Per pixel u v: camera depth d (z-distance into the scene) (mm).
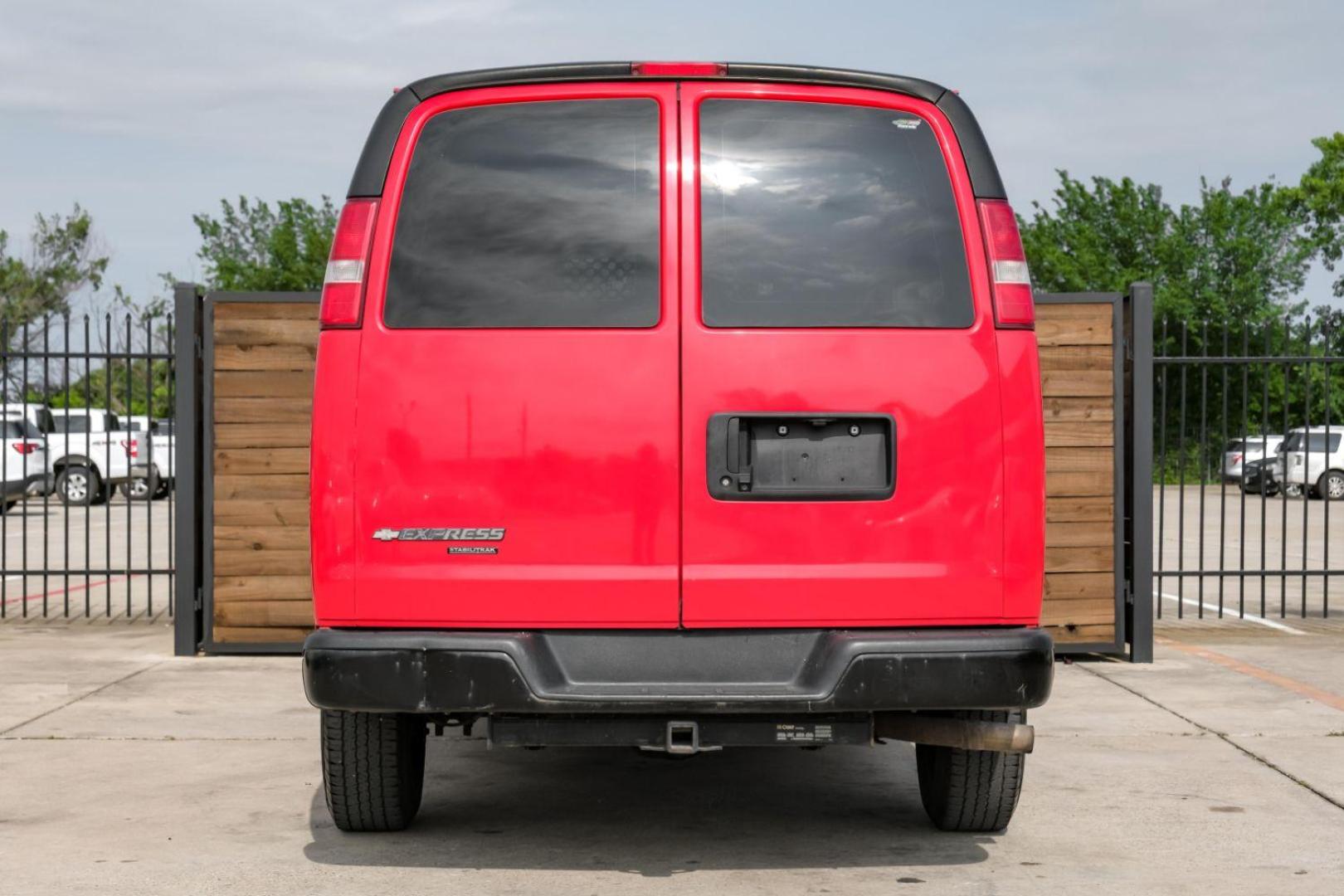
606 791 5922
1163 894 4504
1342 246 46594
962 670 4316
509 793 5883
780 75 4516
